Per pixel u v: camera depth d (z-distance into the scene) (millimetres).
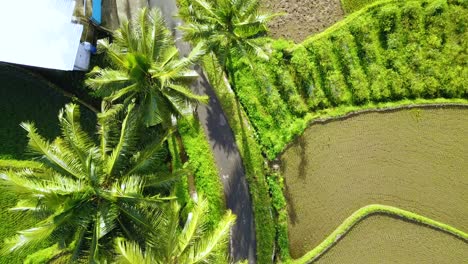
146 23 18438
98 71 18375
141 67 17250
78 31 21344
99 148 17219
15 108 23469
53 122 23672
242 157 24625
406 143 25375
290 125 24953
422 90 25250
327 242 24641
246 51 19812
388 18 25188
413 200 25297
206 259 16016
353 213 25125
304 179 24984
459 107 25328
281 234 24484
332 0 25625
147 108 18016
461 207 25250
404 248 25047
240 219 24406
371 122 25344
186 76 18219
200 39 18797
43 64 20391
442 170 25344
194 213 16719
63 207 14922
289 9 25500
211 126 24609
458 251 24969
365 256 24891
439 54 25203
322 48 25078
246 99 24844
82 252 16453
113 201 16078
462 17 25078
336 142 25188
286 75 25000
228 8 18641
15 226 23000
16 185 14828
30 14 20359
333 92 25203
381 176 25297
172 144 24172
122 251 14375
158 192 17984
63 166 16031
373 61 25281
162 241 16188
